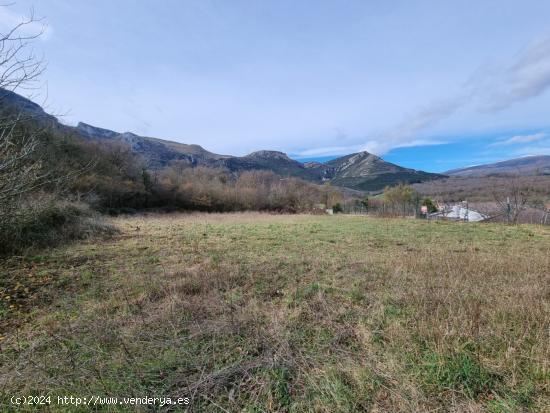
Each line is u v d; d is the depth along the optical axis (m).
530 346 2.21
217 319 2.82
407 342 2.32
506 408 1.67
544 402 1.73
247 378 1.99
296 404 1.76
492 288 3.46
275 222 14.53
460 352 2.12
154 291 3.63
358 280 4.06
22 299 3.38
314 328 2.67
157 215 22.66
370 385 1.88
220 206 33.38
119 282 4.00
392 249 6.54
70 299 3.40
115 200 22.97
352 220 16.00
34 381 1.88
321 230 10.16
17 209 5.10
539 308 2.72
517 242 7.53
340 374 2.00
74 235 7.39
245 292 3.66
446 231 9.85
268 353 2.24
